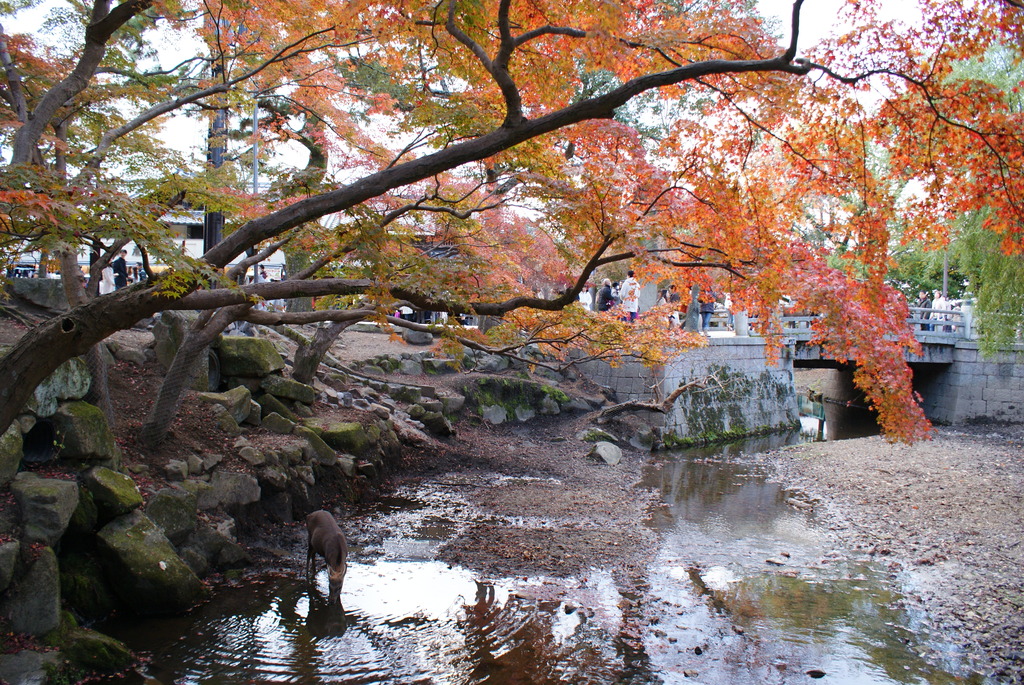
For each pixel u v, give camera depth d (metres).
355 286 5.61
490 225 10.64
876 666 6.03
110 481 6.74
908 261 30.44
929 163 5.90
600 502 11.50
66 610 5.82
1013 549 9.55
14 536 5.64
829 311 6.27
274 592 7.04
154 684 5.17
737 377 21.23
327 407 12.62
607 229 5.83
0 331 8.80
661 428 18.31
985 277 19.25
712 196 6.47
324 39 7.68
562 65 6.53
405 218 9.30
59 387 7.05
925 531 10.43
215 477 8.39
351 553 8.29
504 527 9.69
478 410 16.78
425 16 6.36
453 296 6.00
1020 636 6.73
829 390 31.75
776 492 12.98
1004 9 5.18
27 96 7.48
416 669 5.57
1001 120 5.49
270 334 15.30
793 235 7.66
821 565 8.75
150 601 6.36
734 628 6.70
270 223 5.05
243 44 7.91
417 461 13.13
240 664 5.52
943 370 25.92
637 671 5.73
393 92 11.58
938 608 7.39
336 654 5.75
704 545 9.42
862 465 15.62
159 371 10.31
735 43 6.15
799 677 5.77
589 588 7.52
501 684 5.40
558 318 8.97
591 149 7.03
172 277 4.52
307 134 10.09
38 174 4.37
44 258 5.80
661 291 23.02
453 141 6.83
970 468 15.28
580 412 18.56
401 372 17.28
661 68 6.50
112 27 6.03
